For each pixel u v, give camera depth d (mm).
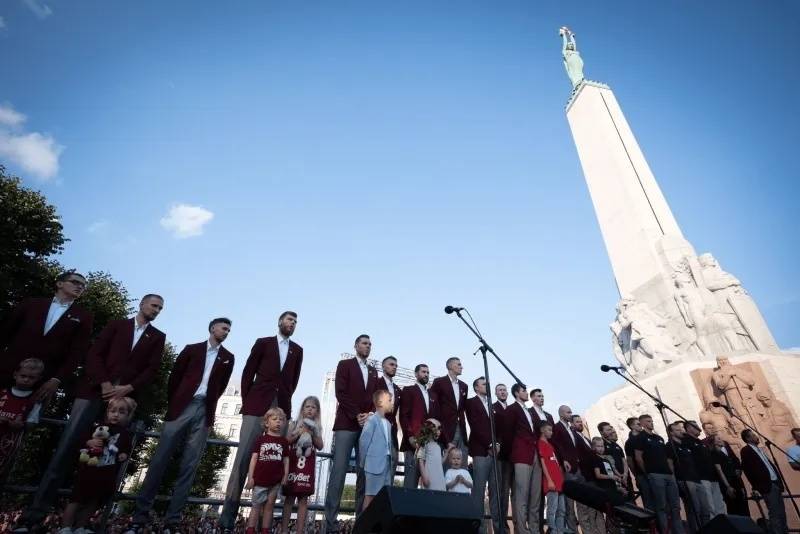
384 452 6719
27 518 5031
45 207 19984
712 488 9492
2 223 18312
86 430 5656
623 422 18094
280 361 7262
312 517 12242
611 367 9008
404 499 3586
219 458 36688
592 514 9055
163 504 18203
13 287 17734
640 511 5926
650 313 19797
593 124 26859
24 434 5551
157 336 6621
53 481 5246
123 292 26062
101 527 5234
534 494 7887
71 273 6367
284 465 6238
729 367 15609
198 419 6465
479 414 8484
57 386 5719
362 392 7555
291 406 7254
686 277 19266
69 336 6133
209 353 6875
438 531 3596
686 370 16391
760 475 9102
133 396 6133
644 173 24547
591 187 26016
